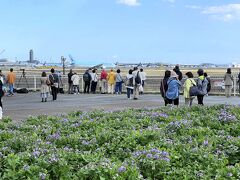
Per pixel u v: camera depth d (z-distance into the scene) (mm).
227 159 6270
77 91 35344
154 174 5438
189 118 10477
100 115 11547
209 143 6891
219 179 5098
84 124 9609
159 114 10898
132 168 5090
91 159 5605
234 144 6863
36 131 8789
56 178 5180
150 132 7594
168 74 17391
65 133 8742
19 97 31031
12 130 9016
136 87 28297
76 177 5031
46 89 26828
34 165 5203
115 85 35094
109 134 7641
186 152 6188
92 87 36031
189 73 18156
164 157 5781
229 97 30000
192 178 5285
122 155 6488
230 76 30156
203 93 18500
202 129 8414
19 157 5473
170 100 17156
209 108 12375
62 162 5270
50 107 22391
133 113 11609
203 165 5742
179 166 5805
